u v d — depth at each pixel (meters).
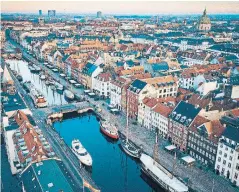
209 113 133.50
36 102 183.38
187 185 106.88
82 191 81.81
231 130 110.19
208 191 103.88
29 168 88.50
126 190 110.62
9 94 149.38
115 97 185.62
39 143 98.88
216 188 105.62
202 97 157.00
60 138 137.50
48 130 146.88
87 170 122.12
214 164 116.81
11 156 109.25
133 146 135.25
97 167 125.00
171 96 177.12
